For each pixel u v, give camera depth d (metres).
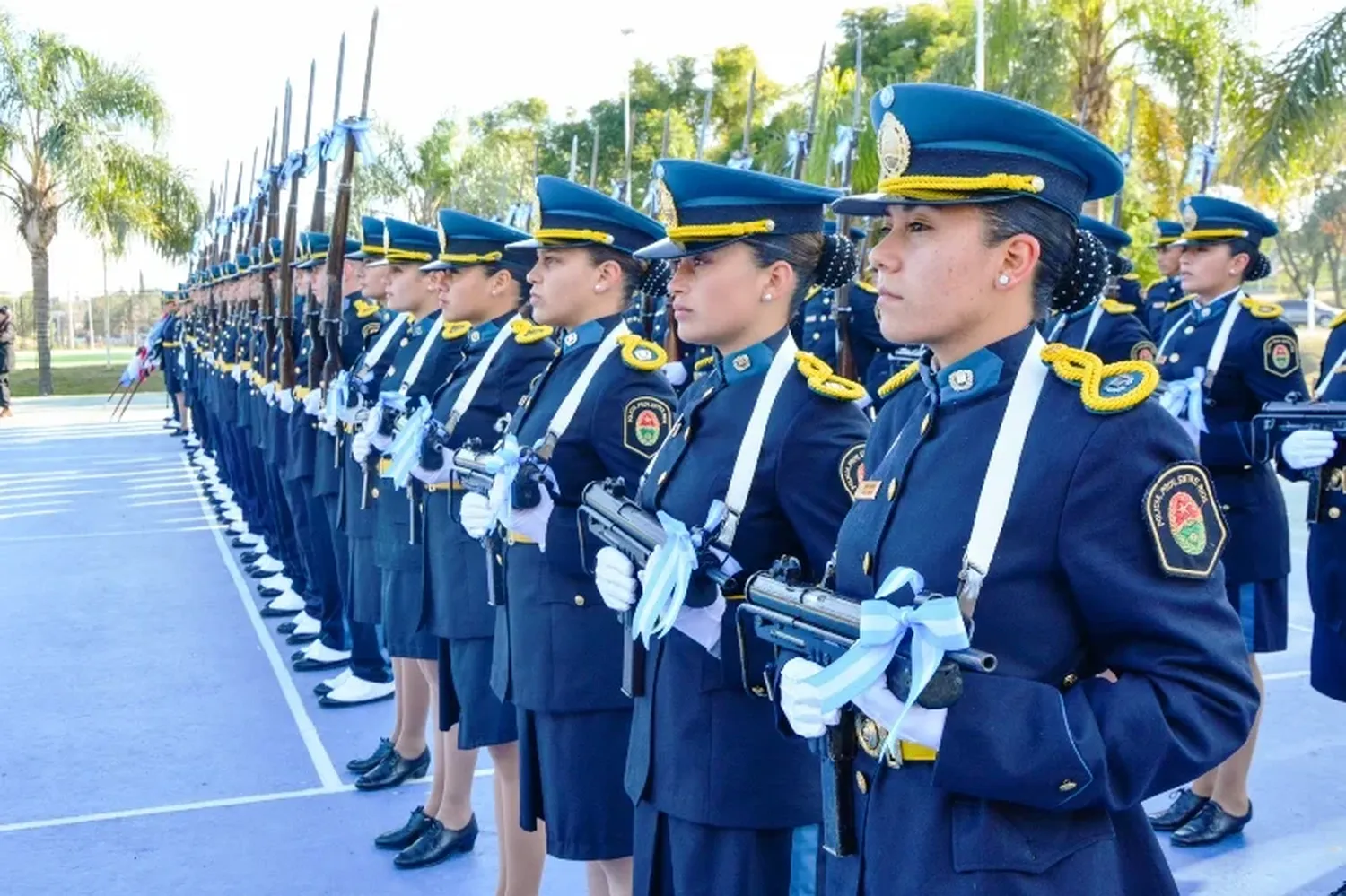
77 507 12.82
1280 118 11.09
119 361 39.00
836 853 2.12
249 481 10.47
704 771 2.74
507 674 3.57
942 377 2.08
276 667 7.04
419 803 5.18
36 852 4.71
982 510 1.93
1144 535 1.86
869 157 12.27
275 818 5.03
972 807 1.92
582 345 3.65
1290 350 5.08
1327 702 6.11
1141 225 13.75
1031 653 1.93
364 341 7.13
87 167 26.52
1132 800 1.83
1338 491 4.40
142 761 5.62
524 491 3.41
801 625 2.05
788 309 2.87
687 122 23.67
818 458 2.66
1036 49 13.02
